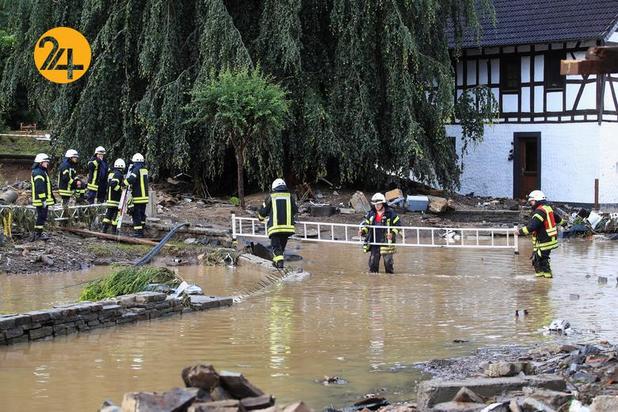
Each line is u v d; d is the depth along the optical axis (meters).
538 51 51.84
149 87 42.12
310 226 37.84
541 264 25.36
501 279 24.98
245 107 37.56
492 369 13.05
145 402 9.41
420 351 15.31
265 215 26.47
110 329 17.03
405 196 44.97
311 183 46.03
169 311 18.59
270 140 39.47
